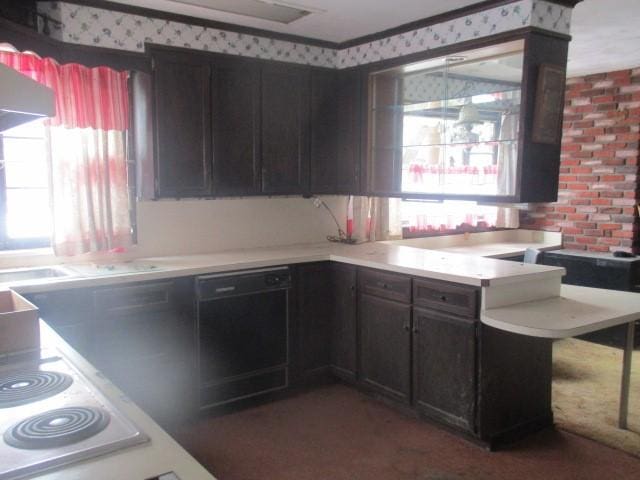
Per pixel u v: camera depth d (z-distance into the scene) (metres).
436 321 2.96
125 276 2.86
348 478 2.57
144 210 3.47
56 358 1.62
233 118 3.56
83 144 3.03
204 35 3.45
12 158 3.03
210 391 3.22
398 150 3.89
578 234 5.17
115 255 3.38
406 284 3.12
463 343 2.83
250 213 3.92
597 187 5.01
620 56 4.28
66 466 1.01
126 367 2.92
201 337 3.15
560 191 5.27
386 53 3.73
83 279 2.74
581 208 5.13
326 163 4.05
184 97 3.37
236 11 3.27
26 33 2.75
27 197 3.09
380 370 3.35
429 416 3.07
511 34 2.96
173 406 3.10
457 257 3.47
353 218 4.37
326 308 3.67
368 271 3.37
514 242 5.45
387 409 3.32
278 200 4.04
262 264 3.35
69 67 2.96
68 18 3.02
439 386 2.98
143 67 3.25
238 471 2.62
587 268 4.67
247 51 3.64
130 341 2.92
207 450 2.83
